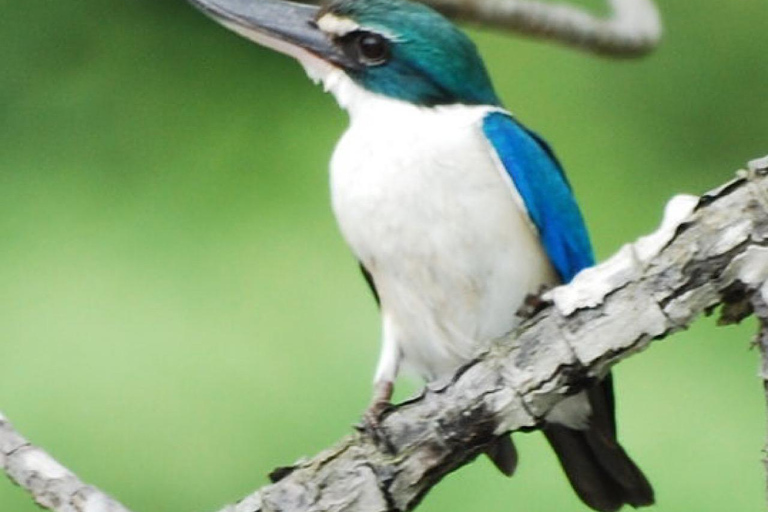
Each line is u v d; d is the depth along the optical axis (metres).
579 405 8.77
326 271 11.70
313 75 9.17
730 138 12.99
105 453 11.17
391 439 7.39
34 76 13.10
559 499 10.82
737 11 13.26
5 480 11.40
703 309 7.14
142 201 12.30
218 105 12.80
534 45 12.90
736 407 11.17
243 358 11.37
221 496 11.05
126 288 11.70
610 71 12.88
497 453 8.87
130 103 12.93
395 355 9.05
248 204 12.17
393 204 8.76
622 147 12.68
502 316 8.88
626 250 7.18
